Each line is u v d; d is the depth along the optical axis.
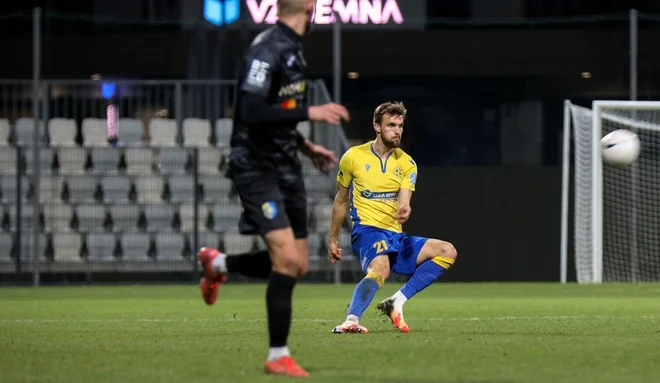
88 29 79.81
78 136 78.94
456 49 79.31
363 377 18.38
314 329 30.88
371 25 78.88
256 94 19.33
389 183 29.52
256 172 19.80
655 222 71.94
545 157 82.38
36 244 66.44
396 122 29.48
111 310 43.56
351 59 78.69
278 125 19.38
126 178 73.62
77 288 65.12
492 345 24.56
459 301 49.09
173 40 77.88
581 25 83.56
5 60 78.25
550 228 68.62
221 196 73.31
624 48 80.00
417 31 79.06
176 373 19.16
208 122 75.06
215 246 71.81
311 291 59.50
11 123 78.94
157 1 80.75
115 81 69.69
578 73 80.06
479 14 82.81
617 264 71.81
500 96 82.00
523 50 79.81
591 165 69.19
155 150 74.75
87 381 18.14
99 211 72.38
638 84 82.69
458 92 81.62
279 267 19.28
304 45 78.62
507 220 68.38
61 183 72.81
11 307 46.03
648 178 72.06
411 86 81.88
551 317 36.94
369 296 28.88
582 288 61.59
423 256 29.41
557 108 82.69
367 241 29.45
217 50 77.00
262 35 20.12
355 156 29.80
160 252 71.38
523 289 60.72
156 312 41.91
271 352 19.00
